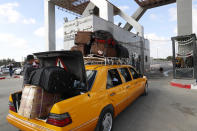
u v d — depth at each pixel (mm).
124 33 13656
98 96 2502
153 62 36938
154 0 19547
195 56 9617
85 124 2100
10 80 13812
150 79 11977
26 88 2201
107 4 11336
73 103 2012
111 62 3863
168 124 3203
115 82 3268
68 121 1856
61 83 2268
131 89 4016
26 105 2072
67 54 2338
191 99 5254
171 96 5777
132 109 4254
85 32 4930
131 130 2947
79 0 17453
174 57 10750
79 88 2553
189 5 11109
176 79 10297
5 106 4906
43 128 1954
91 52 4449
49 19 15305
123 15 18578
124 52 5422
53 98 2270
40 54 2736
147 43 19625
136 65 13578
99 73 2814
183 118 3533
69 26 11008
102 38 4402
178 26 11602
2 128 3150
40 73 2195
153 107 4410
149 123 3271
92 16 9523
